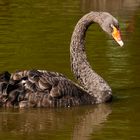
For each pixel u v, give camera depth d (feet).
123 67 56.34
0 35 66.74
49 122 44.04
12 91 46.03
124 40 66.59
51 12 79.87
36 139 40.63
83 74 49.26
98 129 42.60
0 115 45.01
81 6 84.64
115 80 53.11
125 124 43.52
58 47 62.18
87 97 47.75
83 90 48.14
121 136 41.11
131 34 69.46
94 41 65.41
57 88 46.55
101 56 59.82
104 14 49.44
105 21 49.21
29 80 46.34
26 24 72.54
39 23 73.05
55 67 55.67
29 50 60.80
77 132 41.98
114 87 51.67
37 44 63.05
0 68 54.65
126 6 86.38
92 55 60.08
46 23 73.05
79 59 49.55
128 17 78.69
